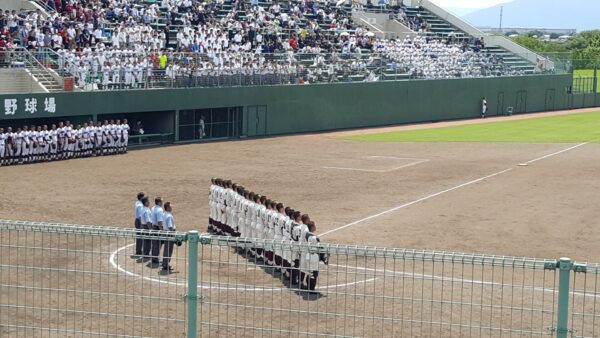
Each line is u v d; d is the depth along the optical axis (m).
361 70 77.25
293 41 78.06
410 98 80.94
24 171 46.16
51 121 55.22
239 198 28.20
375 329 18.78
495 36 100.50
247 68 66.69
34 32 58.16
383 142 64.31
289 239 23.25
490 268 24.86
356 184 43.28
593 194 40.38
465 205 37.22
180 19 72.19
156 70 60.19
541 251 28.64
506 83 91.38
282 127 69.69
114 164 49.69
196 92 62.22
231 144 61.97
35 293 19.91
